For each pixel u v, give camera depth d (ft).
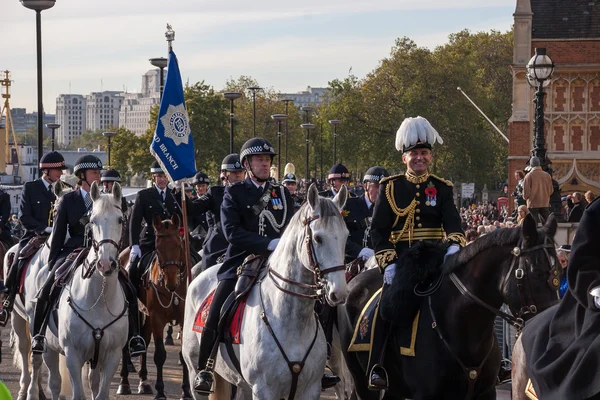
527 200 57.21
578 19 152.87
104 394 36.40
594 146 148.05
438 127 249.55
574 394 19.21
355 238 40.47
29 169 262.06
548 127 149.48
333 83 260.83
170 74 45.16
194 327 31.53
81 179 40.34
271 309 28.19
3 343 61.67
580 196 86.43
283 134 314.14
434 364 27.04
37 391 41.93
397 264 28.22
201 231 59.06
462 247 27.63
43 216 45.29
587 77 148.15
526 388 22.45
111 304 36.24
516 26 152.15
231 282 30.22
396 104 253.03
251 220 30.55
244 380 29.45
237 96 121.49
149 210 48.14
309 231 26.30
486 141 258.98
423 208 29.19
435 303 27.17
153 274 45.19
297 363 27.76
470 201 252.42
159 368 44.60
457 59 261.65
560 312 20.92
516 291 24.64
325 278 25.96
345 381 40.27
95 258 35.17
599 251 19.34
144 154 263.90
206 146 257.55
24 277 43.52
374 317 29.14
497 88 323.37
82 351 36.11
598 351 18.95
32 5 69.56
